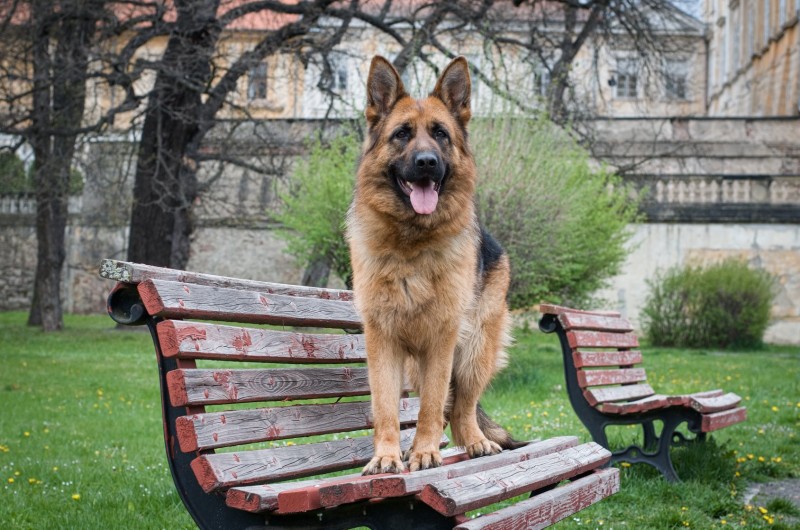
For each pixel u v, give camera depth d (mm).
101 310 31906
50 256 23578
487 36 19406
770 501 6148
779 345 25172
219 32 20062
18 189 25125
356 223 4484
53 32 21031
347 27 22281
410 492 3080
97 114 28344
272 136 25281
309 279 21234
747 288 22547
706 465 6930
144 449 7758
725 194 26891
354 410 4492
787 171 31859
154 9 23609
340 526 3391
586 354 6969
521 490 3506
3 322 27375
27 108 20891
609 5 21797
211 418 3359
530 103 15453
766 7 44812
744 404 11211
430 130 4512
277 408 3838
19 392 11773
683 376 14773
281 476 3646
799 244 26219
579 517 5621
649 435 7609
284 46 21312
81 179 29484
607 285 18078
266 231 29516
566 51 24406
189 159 22000
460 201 4488
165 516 5359
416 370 4836
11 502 5598
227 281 3838
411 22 21531
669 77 23422
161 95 19609
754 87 46094
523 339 22500
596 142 24797
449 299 4305
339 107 25375
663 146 32062
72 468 6766
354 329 4871
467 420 4969
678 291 23094
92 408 10445
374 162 4480
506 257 5691
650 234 26719
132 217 22172
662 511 5625
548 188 13305
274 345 3912
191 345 3344
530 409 10312
